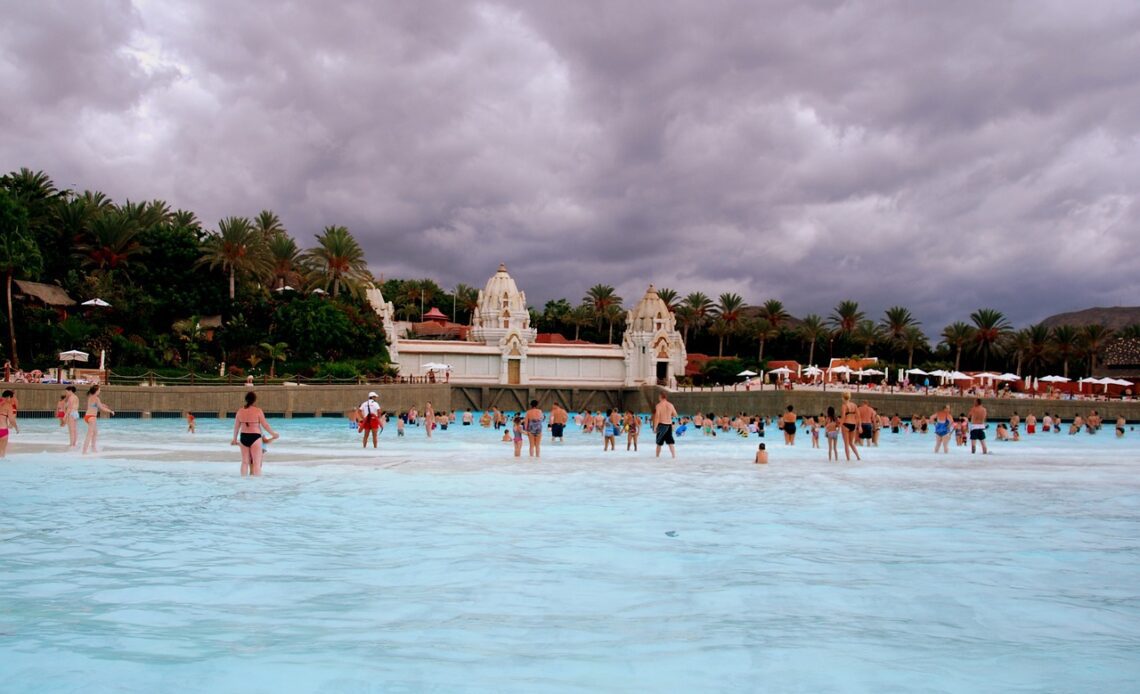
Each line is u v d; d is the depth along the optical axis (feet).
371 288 382.01
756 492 59.16
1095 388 361.51
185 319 299.17
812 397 263.08
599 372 376.27
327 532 40.70
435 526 42.78
